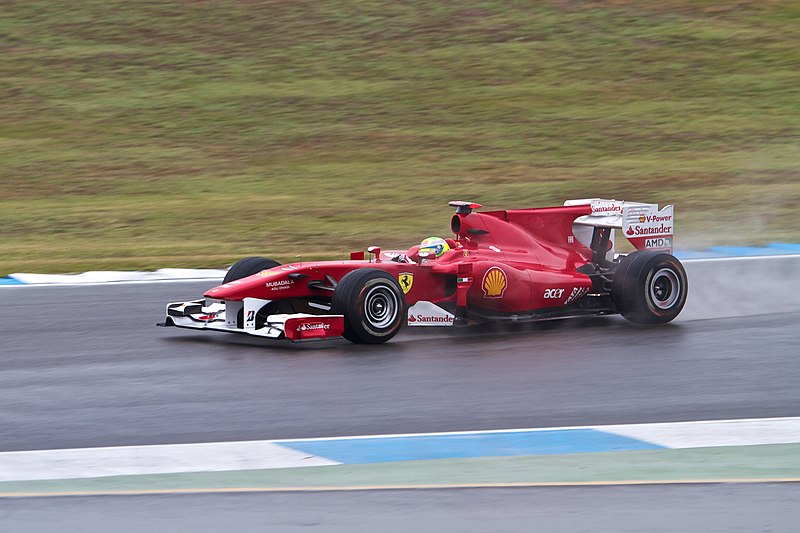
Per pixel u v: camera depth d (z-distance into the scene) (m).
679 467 22.20
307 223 72.81
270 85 116.00
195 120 105.88
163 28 131.88
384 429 25.25
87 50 124.38
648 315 38.31
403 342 35.66
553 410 26.89
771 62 123.38
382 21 135.50
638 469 22.08
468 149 97.44
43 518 19.14
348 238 67.81
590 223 39.56
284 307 36.66
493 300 37.00
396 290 35.06
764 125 104.31
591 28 133.62
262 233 69.62
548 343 35.28
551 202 80.44
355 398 28.11
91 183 87.00
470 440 24.27
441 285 37.22
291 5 140.25
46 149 96.44
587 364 32.06
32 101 109.56
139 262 58.16
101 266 56.88
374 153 96.50
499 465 22.39
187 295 46.84
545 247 39.25
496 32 132.25
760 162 92.62
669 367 31.64
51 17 133.50
